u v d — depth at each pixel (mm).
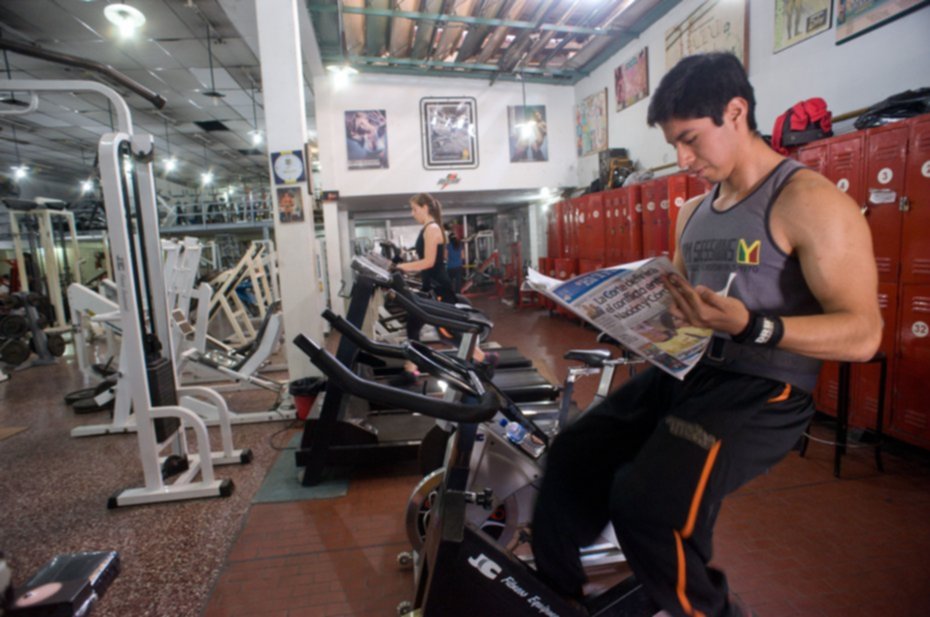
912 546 1969
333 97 7820
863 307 854
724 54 979
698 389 1056
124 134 2359
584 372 1921
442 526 1146
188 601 1821
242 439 3375
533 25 5898
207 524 2332
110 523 2369
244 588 1880
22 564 2088
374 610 1742
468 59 7480
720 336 1033
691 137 993
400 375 3547
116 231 2324
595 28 6320
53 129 10797
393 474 2791
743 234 1000
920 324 2639
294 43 3680
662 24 6035
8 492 2732
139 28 6527
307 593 1842
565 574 1259
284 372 5445
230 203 13781
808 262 902
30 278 10086
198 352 3744
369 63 7352
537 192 8742
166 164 14930
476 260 12852
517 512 1815
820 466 2664
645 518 973
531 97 8289
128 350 2443
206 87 8953
